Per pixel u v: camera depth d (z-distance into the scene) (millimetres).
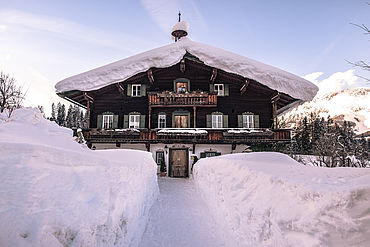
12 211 1519
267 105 15711
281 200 2717
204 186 7695
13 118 3064
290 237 2180
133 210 3754
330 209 1988
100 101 16016
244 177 4305
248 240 3162
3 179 1654
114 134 13977
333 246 1749
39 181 1857
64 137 3264
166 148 14930
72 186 2158
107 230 2535
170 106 15023
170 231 4746
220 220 4812
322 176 2789
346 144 19078
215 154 14844
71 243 1836
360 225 1728
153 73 16188
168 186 10453
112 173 3100
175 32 17391
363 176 2393
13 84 13977
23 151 1974
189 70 16281
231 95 15828
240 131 13641
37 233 1544
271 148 14125
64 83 6199
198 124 15500
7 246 1362
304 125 40906
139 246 3992
